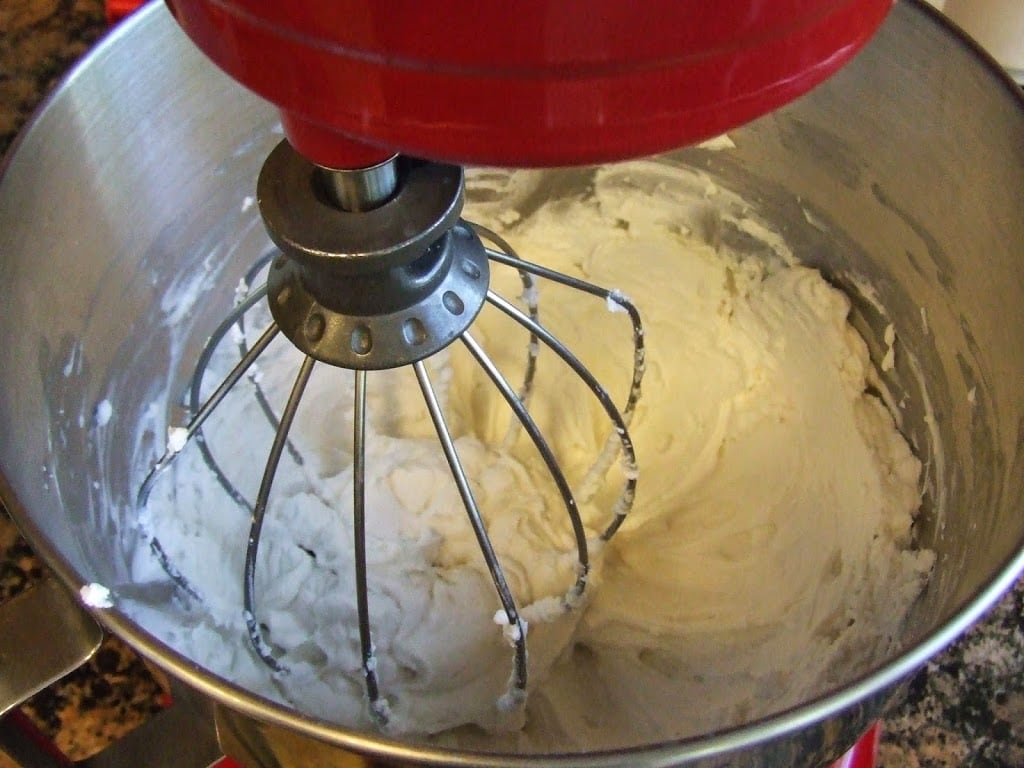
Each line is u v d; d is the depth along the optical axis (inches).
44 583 22.7
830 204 31.1
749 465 33.4
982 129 24.3
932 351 29.2
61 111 24.0
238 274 33.0
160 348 30.9
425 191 16.7
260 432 33.0
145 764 24.0
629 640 31.1
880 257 30.5
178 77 26.6
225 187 30.4
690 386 34.9
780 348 34.2
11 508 19.8
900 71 25.7
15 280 23.4
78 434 26.6
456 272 19.1
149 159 27.4
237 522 31.4
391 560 29.9
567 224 36.9
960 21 32.5
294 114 13.5
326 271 16.8
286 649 29.0
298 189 16.8
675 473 33.8
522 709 27.5
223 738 21.0
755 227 34.1
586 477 32.9
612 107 11.7
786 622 30.0
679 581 31.8
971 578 21.4
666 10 10.8
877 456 30.7
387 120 12.2
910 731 27.6
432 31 10.9
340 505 31.1
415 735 28.1
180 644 26.9
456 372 35.7
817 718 16.3
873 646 26.8
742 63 11.8
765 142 31.1
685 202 35.0
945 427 28.7
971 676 28.3
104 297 27.5
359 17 11.0
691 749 15.7
